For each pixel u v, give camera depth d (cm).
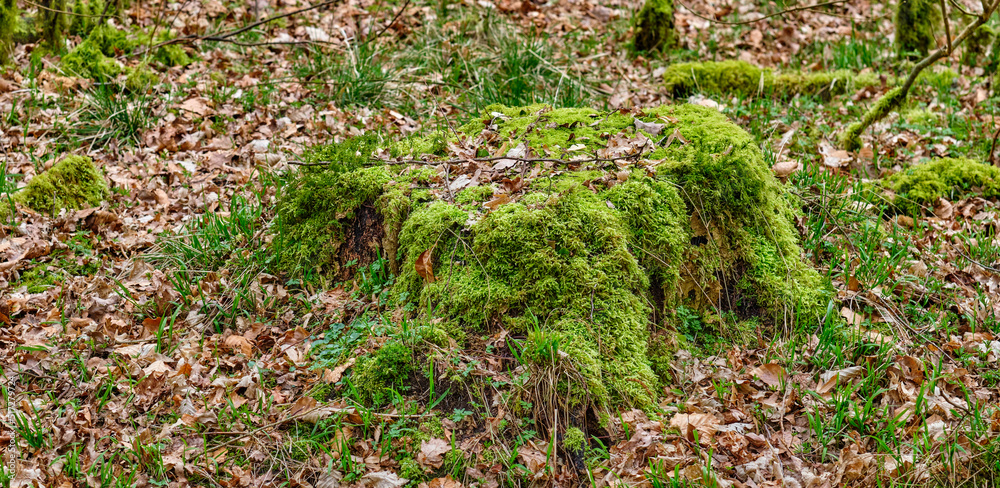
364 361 338
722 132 425
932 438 310
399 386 328
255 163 543
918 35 727
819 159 546
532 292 334
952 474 293
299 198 413
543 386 311
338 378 338
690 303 375
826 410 332
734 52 788
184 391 339
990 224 459
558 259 337
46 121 569
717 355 363
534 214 343
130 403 337
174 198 504
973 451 299
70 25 716
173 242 440
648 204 363
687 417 319
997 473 291
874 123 604
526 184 376
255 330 378
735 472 301
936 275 415
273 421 326
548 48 718
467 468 300
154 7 780
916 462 299
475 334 337
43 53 668
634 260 347
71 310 395
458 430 313
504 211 350
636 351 332
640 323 341
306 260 406
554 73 683
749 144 415
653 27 767
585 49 763
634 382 324
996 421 312
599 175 382
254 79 657
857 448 309
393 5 811
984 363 354
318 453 312
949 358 360
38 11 694
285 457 312
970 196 490
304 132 586
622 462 300
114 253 446
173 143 558
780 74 714
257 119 594
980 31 717
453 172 400
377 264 384
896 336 371
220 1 800
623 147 407
